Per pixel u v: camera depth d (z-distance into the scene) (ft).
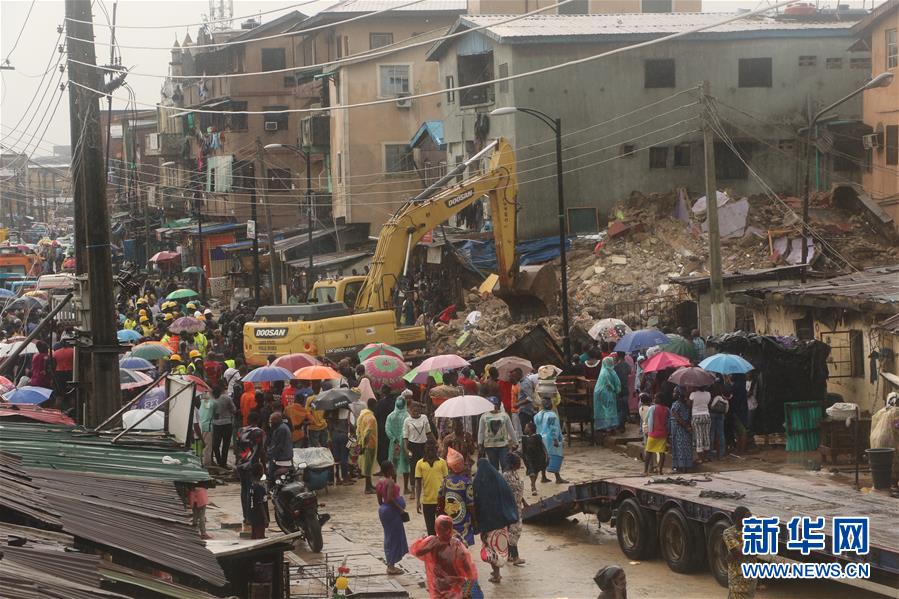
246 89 286.25
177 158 352.28
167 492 39.47
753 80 192.65
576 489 70.08
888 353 97.30
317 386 95.71
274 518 78.95
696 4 254.47
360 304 138.31
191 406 58.34
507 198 144.97
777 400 93.50
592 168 191.72
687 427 83.82
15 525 30.66
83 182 80.74
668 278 150.51
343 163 244.83
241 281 254.06
